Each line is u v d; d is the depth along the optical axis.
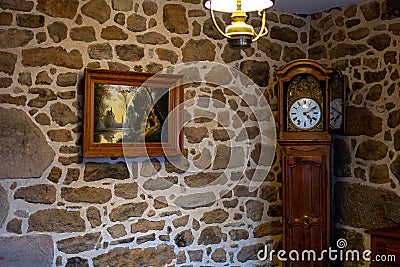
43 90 2.92
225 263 3.50
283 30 3.76
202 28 3.45
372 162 3.31
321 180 3.32
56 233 2.94
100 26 3.09
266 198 3.68
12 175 2.83
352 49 3.49
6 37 2.84
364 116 3.38
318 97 3.34
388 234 2.74
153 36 3.26
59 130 2.95
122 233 3.14
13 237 2.83
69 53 2.99
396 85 3.17
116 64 3.13
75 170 2.99
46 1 2.94
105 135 3.04
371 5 3.37
